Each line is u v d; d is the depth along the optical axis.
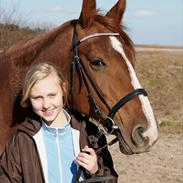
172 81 18.42
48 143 2.61
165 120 11.27
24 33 10.24
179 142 9.05
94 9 3.17
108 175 2.76
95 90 3.05
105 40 3.05
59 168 2.59
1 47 9.53
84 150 2.61
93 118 3.15
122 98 2.94
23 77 3.32
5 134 3.34
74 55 3.15
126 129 2.92
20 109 3.28
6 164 2.63
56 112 2.63
